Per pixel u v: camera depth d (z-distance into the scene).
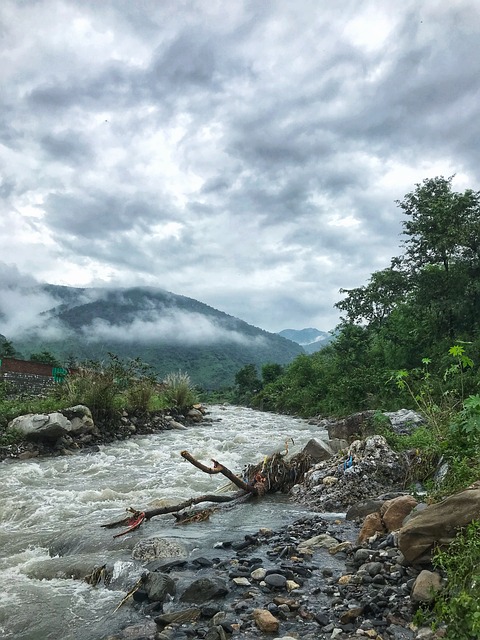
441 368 19.84
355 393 23.36
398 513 5.71
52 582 5.18
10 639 4.02
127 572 5.10
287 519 7.09
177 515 7.23
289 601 4.18
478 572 3.57
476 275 23.73
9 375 17.61
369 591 4.25
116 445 14.65
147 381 19.94
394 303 26.86
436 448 7.93
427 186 24.59
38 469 11.18
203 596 4.38
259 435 17.28
